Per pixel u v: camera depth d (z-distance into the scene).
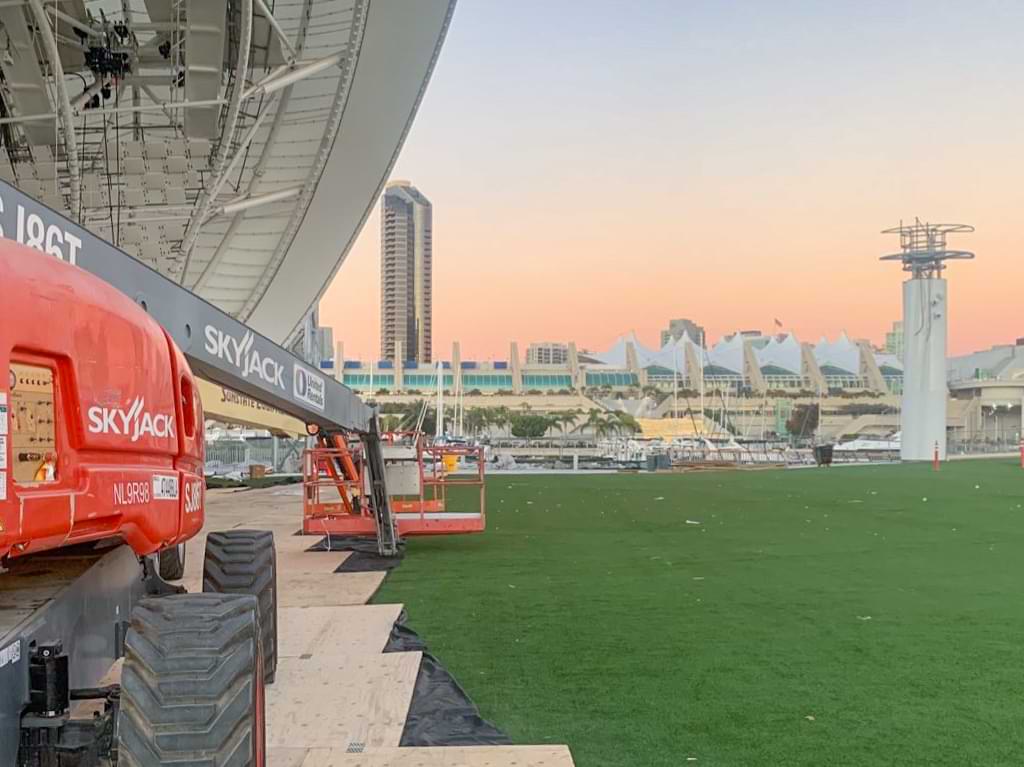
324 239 27.58
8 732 3.04
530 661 7.16
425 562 12.58
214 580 6.13
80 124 18.81
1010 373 124.56
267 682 6.41
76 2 17.08
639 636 7.96
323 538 15.36
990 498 23.00
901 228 59.31
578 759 5.07
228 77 19.11
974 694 6.18
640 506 21.34
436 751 5.23
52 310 2.79
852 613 8.83
